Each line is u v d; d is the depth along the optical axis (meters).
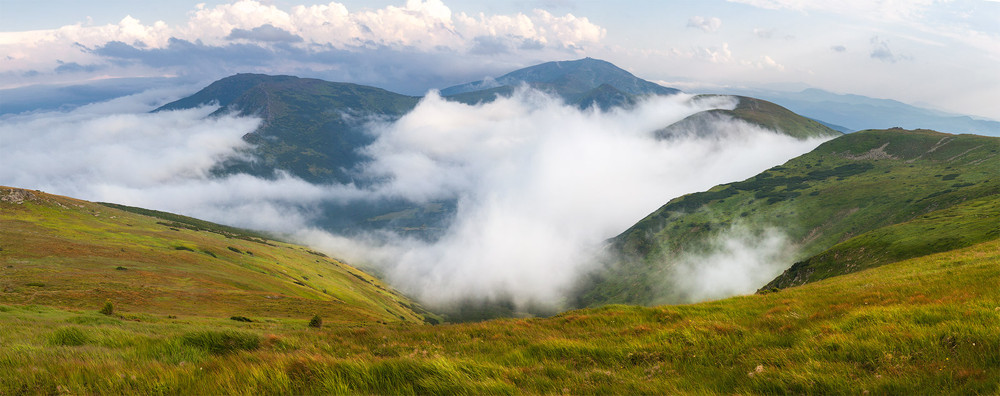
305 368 9.23
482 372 9.51
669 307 20.81
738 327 12.90
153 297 68.50
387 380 8.98
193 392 8.09
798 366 9.01
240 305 75.06
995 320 9.23
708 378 9.38
